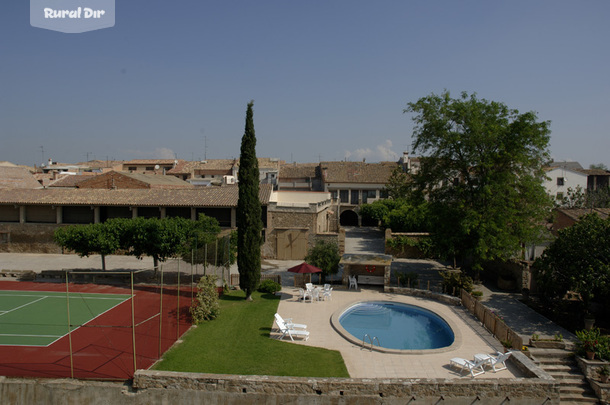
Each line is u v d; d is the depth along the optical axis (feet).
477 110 90.43
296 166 251.60
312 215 125.59
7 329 65.72
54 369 50.65
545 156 91.35
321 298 83.30
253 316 71.51
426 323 73.31
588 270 66.18
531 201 90.84
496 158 88.33
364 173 211.61
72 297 84.58
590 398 52.90
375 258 93.20
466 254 91.66
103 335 62.49
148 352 55.47
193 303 71.67
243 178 79.10
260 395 46.03
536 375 48.93
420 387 46.14
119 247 94.07
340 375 50.78
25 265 116.06
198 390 46.21
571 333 66.90
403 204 171.32
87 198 134.82
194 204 127.85
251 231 79.46
